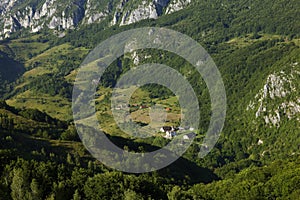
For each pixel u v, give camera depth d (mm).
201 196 117750
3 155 102562
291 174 109562
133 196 87188
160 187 105500
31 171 93188
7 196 87875
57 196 87938
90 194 90938
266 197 107938
